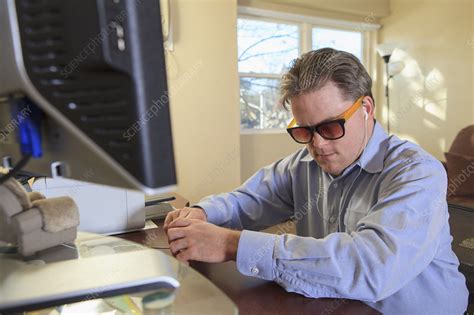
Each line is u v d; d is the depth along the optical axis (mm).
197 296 556
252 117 3723
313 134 915
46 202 672
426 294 862
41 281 551
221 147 3129
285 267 681
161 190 341
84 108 342
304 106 893
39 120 402
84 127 346
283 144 3814
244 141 3600
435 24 3682
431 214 775
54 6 325
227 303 542
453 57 3549
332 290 659
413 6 3891
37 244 650
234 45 3090
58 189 910
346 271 657
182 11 2859
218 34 3010
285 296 663
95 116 340
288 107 979
